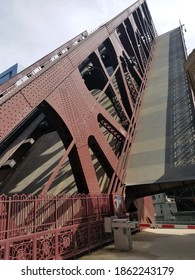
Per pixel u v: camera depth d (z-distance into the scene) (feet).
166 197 288.10
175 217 237.86
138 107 85.81
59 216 31.91
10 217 25.00
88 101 51.55
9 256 23.32
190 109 73.67
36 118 60.80
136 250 36.55
